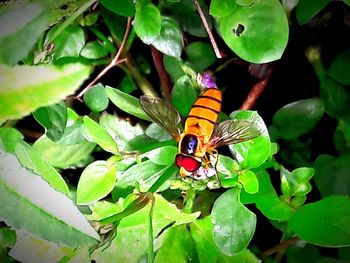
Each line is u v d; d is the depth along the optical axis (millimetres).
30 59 54
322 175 59
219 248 49
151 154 52
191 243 51
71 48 59
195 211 56
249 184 50
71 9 53
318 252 56
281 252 57
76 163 57
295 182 53
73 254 45
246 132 50
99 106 59
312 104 61
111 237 49
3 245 48
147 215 50
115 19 62
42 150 54
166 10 61
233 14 53
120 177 53
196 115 52
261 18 53
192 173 51
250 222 49
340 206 49
